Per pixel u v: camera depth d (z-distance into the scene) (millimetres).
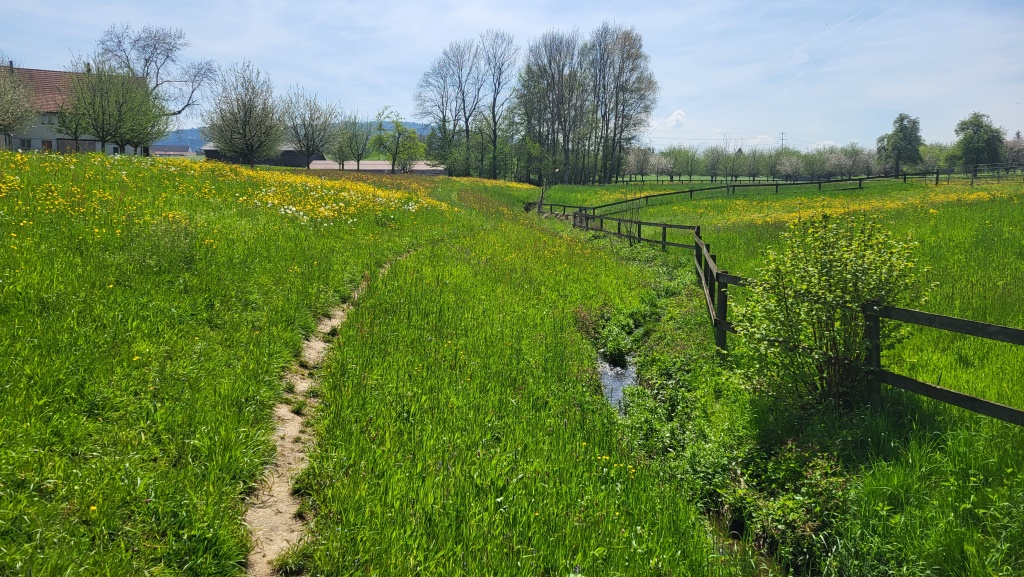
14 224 8367
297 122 72938
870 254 5668
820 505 4633
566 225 30141
